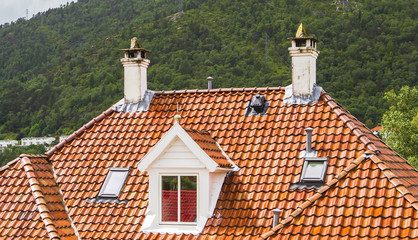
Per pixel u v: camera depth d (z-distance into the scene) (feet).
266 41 554.05
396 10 608.19
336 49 499.51
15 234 54.54
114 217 55.31
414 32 526.57
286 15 616.80
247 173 54.65
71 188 59.72
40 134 456.45
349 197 48.11
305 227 47.06
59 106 488.44
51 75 589.73
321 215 47.39
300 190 51.21
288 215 49.52
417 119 180.75
